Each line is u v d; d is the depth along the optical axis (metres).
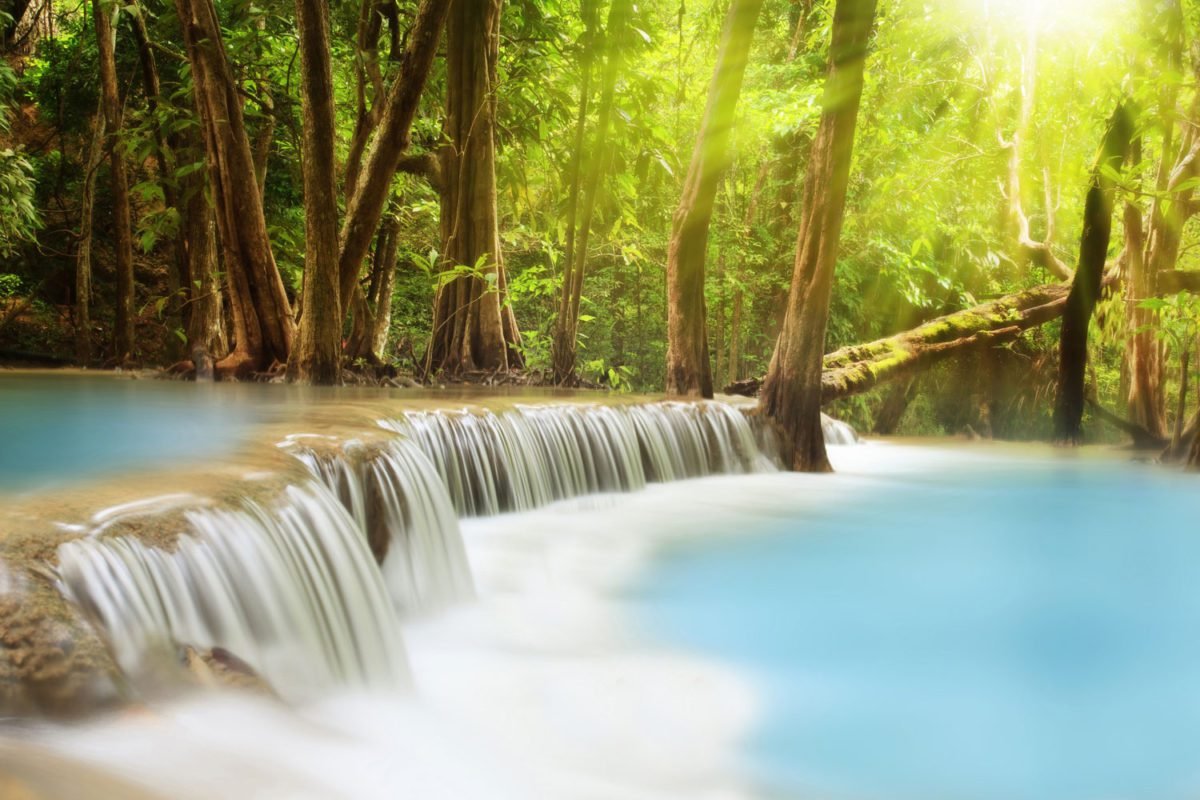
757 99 17.61
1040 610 6.29
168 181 14.62
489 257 14.52
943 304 21.47
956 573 7.25
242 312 12.19
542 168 18.08
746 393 16.12
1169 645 5.59
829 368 16.17
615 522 8.77
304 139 11.26
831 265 12.26
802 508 9.88
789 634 5.66
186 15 11.66
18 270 19.91
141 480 3.80
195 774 2.26
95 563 2.84
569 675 4.83
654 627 5.75
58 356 17.97
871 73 18.14
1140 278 15.54
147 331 20.95
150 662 2.82
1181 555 7.89
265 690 2.96
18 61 21.44
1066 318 15.45
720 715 4.37
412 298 23.12
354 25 16.64
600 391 13.23
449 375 14.21
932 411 21.17
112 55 15.50
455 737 3.88
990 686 4.88
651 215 20.77
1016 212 17.64
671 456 10.94
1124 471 13.26
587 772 3.70
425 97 16.66
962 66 17.83
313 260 11.37
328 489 4.64
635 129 14.76
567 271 14.05
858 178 20.39
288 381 11.69
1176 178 13.66
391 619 4.54
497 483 8.05
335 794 2.46
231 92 11.91
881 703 4.59
